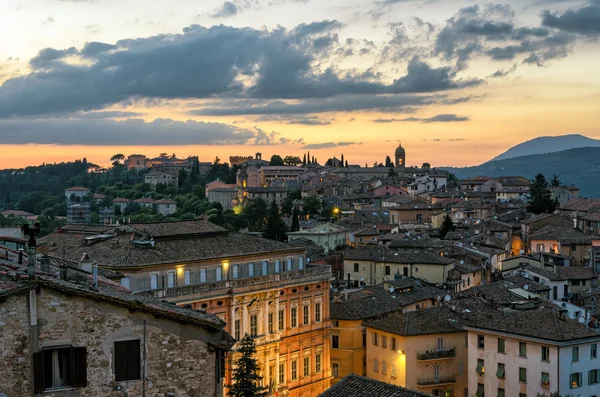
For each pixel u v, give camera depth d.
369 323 132.88
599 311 148.75
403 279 167.62
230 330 118.31
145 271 110.12
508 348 109.00
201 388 38.38
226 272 124.25
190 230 128.38
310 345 136.50
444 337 124.38
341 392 69.75
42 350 35.28
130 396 36.91
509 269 184.62
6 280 36.00
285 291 131.00
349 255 195.50
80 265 51.72
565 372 103.06
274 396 124.94
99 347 36.41
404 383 122.88
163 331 37.69
